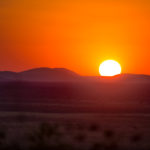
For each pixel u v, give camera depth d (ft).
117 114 389.19
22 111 417.90
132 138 224.74
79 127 265.13
